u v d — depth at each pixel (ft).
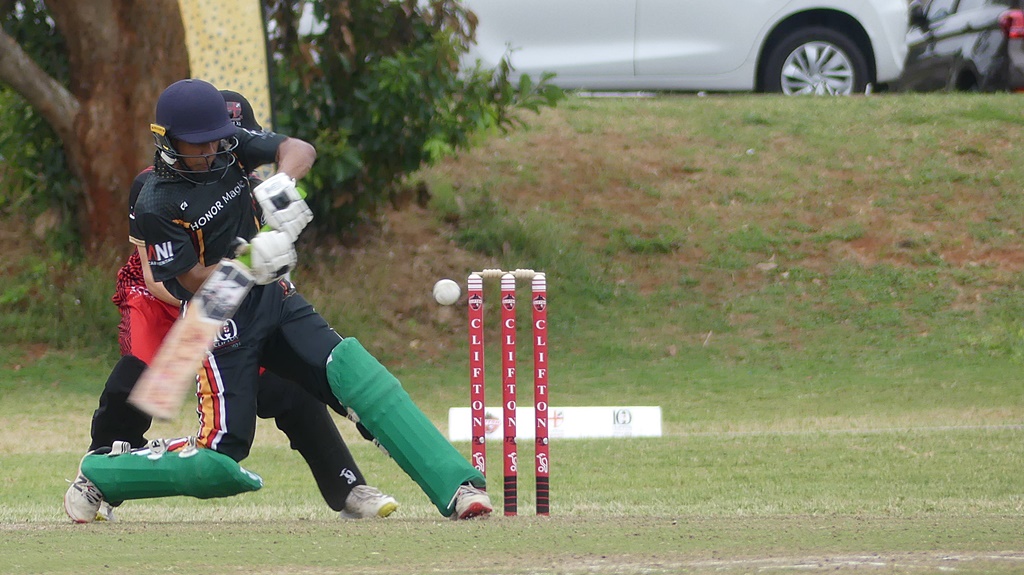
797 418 118.42
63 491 82.23
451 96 161.17
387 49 159.12
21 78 151.02
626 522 53.78
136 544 48.06
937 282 169.68
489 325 162.71
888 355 151.94
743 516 57.36
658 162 196.03
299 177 55.88
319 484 66.33
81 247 160.97
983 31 219.00
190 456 57.93
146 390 49.26
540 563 42.09
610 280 171.83
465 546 46.44
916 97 213.25
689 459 94.32
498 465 93.66
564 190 189.37
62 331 151.74
